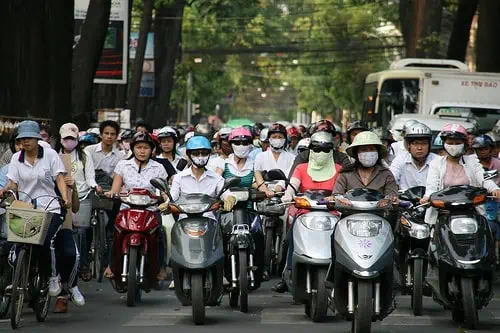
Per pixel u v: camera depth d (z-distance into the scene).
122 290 23.08
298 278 19.78
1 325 19.97
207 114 162.25
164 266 22.83
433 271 19.55
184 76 117.62
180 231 20.08
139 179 23.64
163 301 23.70
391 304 17.61
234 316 21.11
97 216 26.97
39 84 39.44
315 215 19.66
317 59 147.12
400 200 19.64
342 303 17.70
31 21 39.19
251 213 22.36
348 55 142.50
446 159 20.97
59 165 20.28
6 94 38.75
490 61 56.53
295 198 19.83
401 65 57.97
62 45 40.38
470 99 52.38
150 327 19.73
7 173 20.31
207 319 20.72
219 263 19.88
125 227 22.09
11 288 19.80
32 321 20.59
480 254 18.72
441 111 48.78
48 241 20.00
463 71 52.62
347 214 17.73
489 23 56.47
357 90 142.00
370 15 136.38
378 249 17.11
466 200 19.09
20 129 20.08
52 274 20.34
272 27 145.00
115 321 20.58
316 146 20.72
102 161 27.97
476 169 20.91
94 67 48.12
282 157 27.34
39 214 19.09
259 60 172.75
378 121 56.47
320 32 140.75
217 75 140.50
